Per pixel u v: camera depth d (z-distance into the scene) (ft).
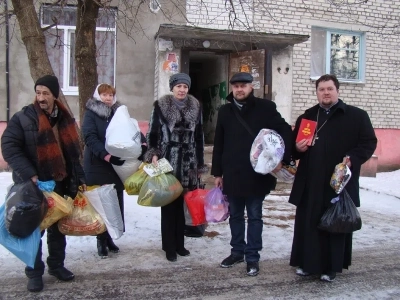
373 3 33.99
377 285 11.91
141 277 12.07
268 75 29.53
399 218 20.35
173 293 11.05
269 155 11.45
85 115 13.14
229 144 12.53
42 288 11.05
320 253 11.71
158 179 12.34
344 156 11.71
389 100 35.09
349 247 12.21
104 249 13.57
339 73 34.47
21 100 28.58
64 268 11.75
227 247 14.90
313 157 11.84
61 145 11.12
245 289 11.41
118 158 12.46
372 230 17.93
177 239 13.83
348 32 34.22
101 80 29.40
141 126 29.50
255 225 12.43
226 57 31.96
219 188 13.15
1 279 11.75
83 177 11.47
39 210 9.82
